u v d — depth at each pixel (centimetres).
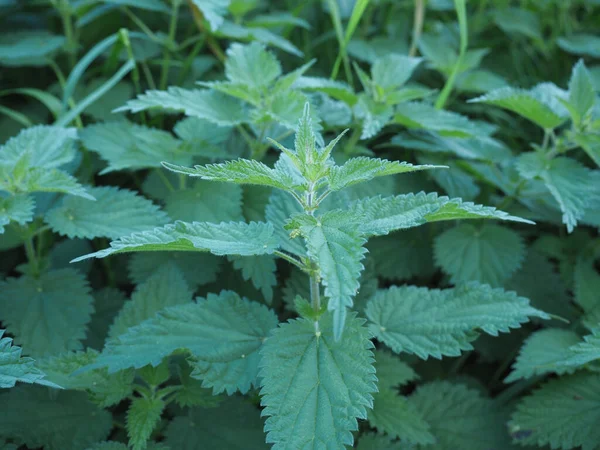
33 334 59
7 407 54
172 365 56
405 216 46
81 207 59
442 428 61
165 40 79
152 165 62
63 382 51
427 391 63
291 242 51
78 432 55
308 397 46
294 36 93
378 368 59
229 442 55
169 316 51
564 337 61
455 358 69
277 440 44
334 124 68
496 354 68
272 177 46
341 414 45
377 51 87
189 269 65
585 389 58
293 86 66
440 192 71
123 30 72
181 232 46
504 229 69
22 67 90
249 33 76
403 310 53
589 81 64
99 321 65
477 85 83
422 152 72
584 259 72
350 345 47
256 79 66
